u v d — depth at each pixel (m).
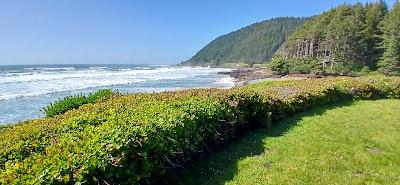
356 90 19.80
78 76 64.75
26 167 4.32
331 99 17.89
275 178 7.22
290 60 85.19
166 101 9.43
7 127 7.54
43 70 98.62
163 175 6.78
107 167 4.96
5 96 31.39
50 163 4.45
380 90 21.03
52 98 30.78
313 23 110.12
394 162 8.45
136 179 5.57
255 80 58.97
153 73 88.50
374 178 7.35
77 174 4.42
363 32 79.50
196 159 8.38
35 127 6.68
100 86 43.41
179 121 7.00
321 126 12.09
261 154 8.96
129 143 5.48
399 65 69.81
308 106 15.71
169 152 6.55
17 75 65.75
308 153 8.92
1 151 5.12
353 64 77.69
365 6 94.38
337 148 9.41
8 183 3.87
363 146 9.68
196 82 55.84
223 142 9.77
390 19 74.75
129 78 62.19
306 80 21.88
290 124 12.57
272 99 12.79
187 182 7.07
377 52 78.62
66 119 7.32
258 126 12.03
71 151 5.00
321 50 88.94
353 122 12.79
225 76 77.25
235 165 8.06
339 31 80.25
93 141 5.25
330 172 7.61
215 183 7.02
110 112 7.70
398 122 12.89
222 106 9.48
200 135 8.10
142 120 6.65
